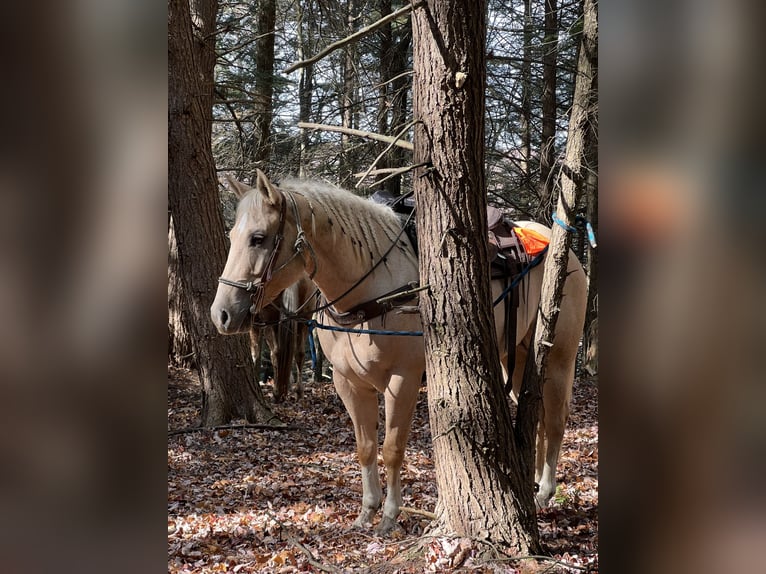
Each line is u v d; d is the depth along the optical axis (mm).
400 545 3846
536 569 3250
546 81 12516
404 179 13531
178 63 7996
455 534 3514
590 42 3605
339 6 11711
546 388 4891
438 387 3551
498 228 4852
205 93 8250
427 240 3523
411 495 5422
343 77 12906
